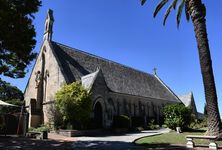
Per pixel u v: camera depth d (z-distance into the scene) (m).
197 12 19.47
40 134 21.53
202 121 42.56
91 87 30.38
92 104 30.08
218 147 14.76
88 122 28.91
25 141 18.42
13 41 15.04
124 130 32.59
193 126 35.78
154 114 47.84
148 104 47.50
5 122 25.20
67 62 36.28
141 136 24.08
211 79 18.09
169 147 15.80
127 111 40.78
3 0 13.86
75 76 34.81
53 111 30.72
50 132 28.88
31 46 16.44
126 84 44.19
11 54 16.02
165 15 23.92
